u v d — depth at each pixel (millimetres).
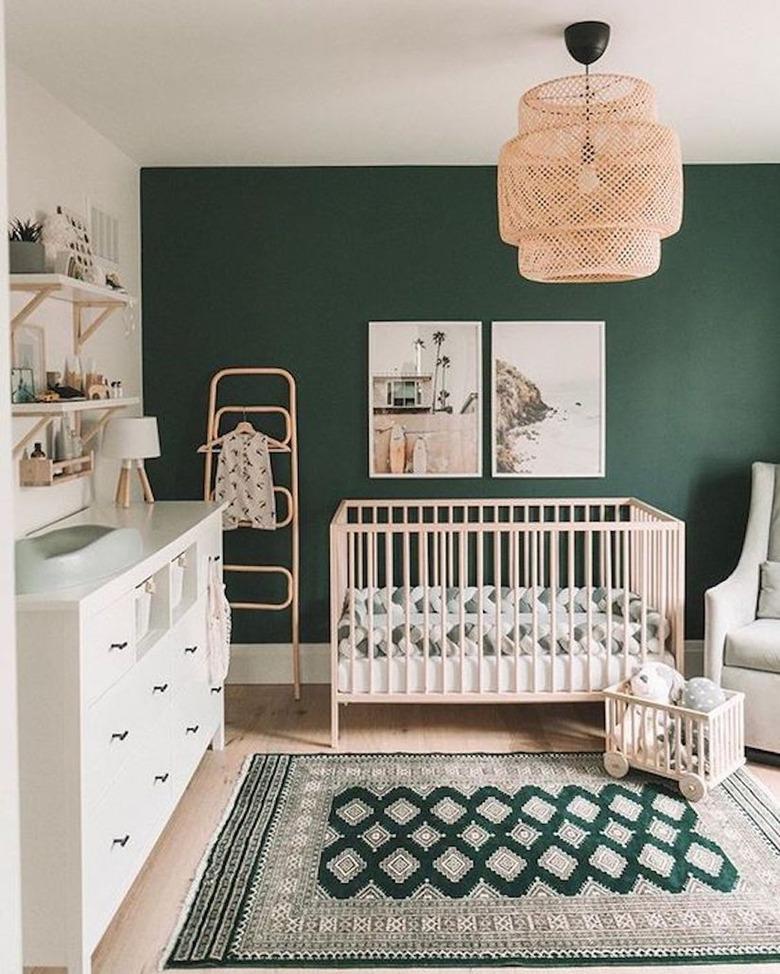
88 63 3332
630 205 2898
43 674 2336
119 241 4570
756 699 4000
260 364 5012
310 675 5145
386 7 2879
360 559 4219
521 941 2693
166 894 2971
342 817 3482
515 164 2986
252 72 3449
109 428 3994
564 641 4285
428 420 5035
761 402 5039
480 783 3791
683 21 2994
